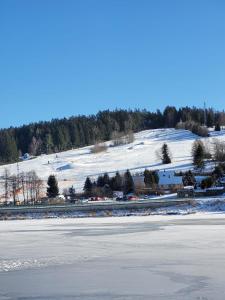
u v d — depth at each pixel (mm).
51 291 28500
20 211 99250
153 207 98188
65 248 46219
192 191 128125
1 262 38781
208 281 29703
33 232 63469
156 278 31016
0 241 53281
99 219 86062
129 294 27094
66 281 31031
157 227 64312
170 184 167500
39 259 40000
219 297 25891
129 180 167250
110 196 158500
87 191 168000
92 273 33312
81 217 93938
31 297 27281
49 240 53281
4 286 30062
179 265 35094
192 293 26875
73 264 37125
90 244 48625
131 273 32844
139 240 50281
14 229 69312
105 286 29266
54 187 168625
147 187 162750
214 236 51438
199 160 191250
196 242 47000
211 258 37688
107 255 41031
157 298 26000
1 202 158125
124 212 97000
